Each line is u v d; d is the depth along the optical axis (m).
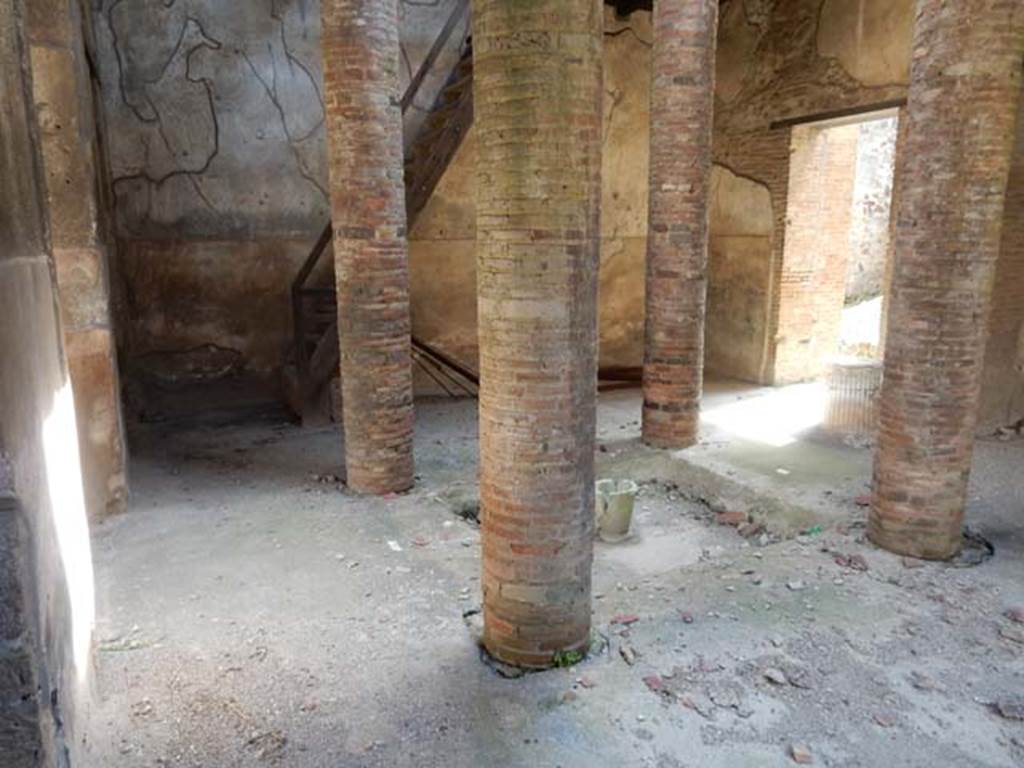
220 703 2.92
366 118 4.73
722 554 4.53
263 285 7.73
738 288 8.80
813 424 6.89
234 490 5.39
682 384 6.12
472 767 2.57
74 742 2.09
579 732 2.73
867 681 2.99
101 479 4.80
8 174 1.97
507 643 3.15
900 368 3.97
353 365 5.10
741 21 8.27
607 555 4.68
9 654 1.53
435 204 8.21
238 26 7.25
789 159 7.91
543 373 2.85
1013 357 6.21
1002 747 2.63
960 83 3.54
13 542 1.51
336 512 4.94
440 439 6.73
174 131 7.17
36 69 4.28
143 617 3.59
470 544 4.46
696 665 3.12
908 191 3.84
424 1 7.95
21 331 1.85
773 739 2.68
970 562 4.02
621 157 8.98
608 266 9.19
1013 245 5.92
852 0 6.95
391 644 3.35
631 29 8.73
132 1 6.85
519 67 2.57
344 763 2.60
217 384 7.70
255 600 3.77
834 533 4.45
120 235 7.12
